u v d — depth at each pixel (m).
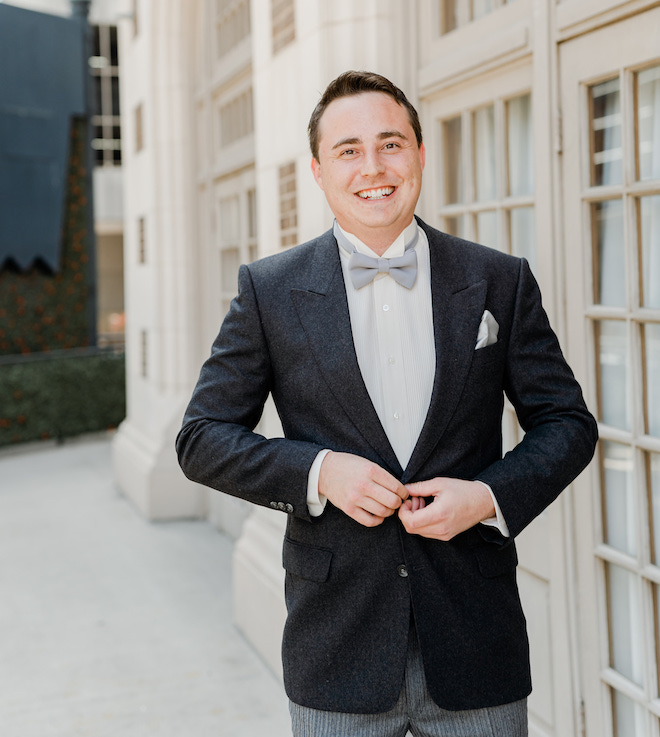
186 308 5.89
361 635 1.35
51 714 3.05
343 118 1.34
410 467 1.33
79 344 10.83
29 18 10.19
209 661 3.50
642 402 2.05
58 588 4.47
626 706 2.18
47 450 8.88
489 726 1.36
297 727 1.41
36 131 10.27
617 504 2.17
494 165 2.58
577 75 2.12
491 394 1.39
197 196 5.86
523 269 1.45
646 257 2.02
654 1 1.84
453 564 1.36
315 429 1.39
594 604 2.20
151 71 5.84
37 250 10.31
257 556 3.62
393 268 1.38
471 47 2.50
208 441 1.38
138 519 5.85
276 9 3.40
